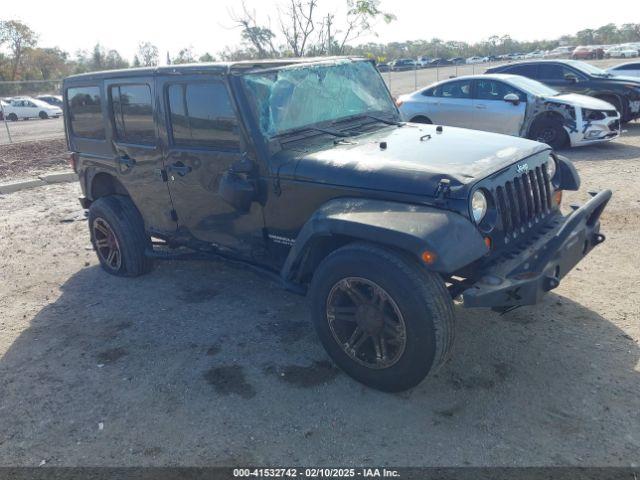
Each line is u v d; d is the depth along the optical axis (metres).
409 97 12.30
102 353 4.34
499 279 3.21
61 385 3.95
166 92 4.48
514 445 3.06
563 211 6.72
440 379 3.68
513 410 3.34
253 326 4.57
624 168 8.86
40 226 7.78
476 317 4.41
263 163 3.94
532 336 4.09
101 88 5.14
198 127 4.33
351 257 3.35
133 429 3.42
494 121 10.97
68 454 3.25
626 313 4.31
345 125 4.44
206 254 4.86
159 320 4.80
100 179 5.79
